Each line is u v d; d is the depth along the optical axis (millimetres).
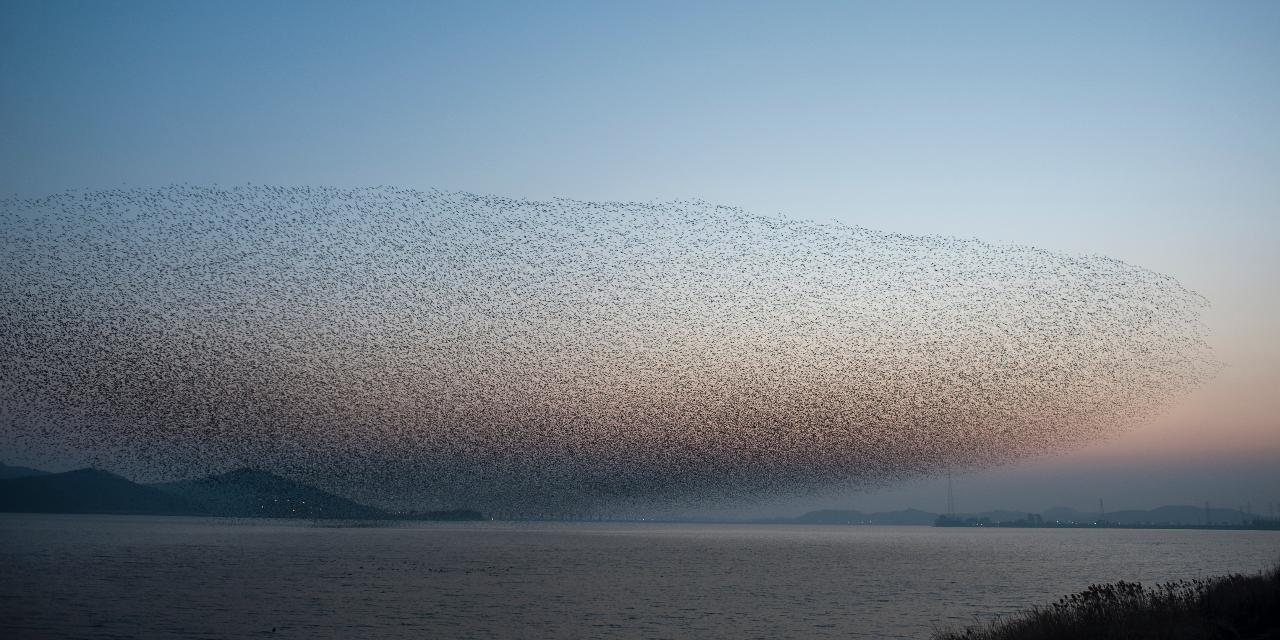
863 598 70375
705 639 47875
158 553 116688
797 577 94125
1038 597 71688
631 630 51156
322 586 74938
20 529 184500
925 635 49000
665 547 182625
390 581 81000
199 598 63969
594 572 97688
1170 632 27359
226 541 158625
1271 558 150625
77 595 64562
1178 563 131500
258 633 48219
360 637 47281
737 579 90062
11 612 54844
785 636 48969
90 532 182125
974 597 71625
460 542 184500
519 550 151625
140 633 47625
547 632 50031
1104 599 32656
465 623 53219
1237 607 33656
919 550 184625
